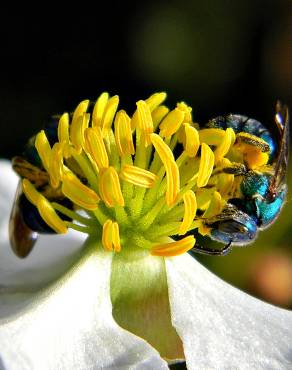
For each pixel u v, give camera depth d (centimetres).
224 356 6
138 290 6
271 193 6
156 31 11
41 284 6
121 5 11
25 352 5
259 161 6
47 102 11
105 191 6
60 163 6
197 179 6
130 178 6
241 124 6
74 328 5
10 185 7
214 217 6
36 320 5
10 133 11
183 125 6
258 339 6
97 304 6
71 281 6
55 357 5
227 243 6
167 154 6
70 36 12
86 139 6
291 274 8
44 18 12
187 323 6
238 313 6
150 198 6
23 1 12
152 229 6
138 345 5
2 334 5
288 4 10
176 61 11
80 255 6
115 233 6
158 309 6
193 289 6
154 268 6
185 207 6
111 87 11
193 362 5
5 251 6
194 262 6
